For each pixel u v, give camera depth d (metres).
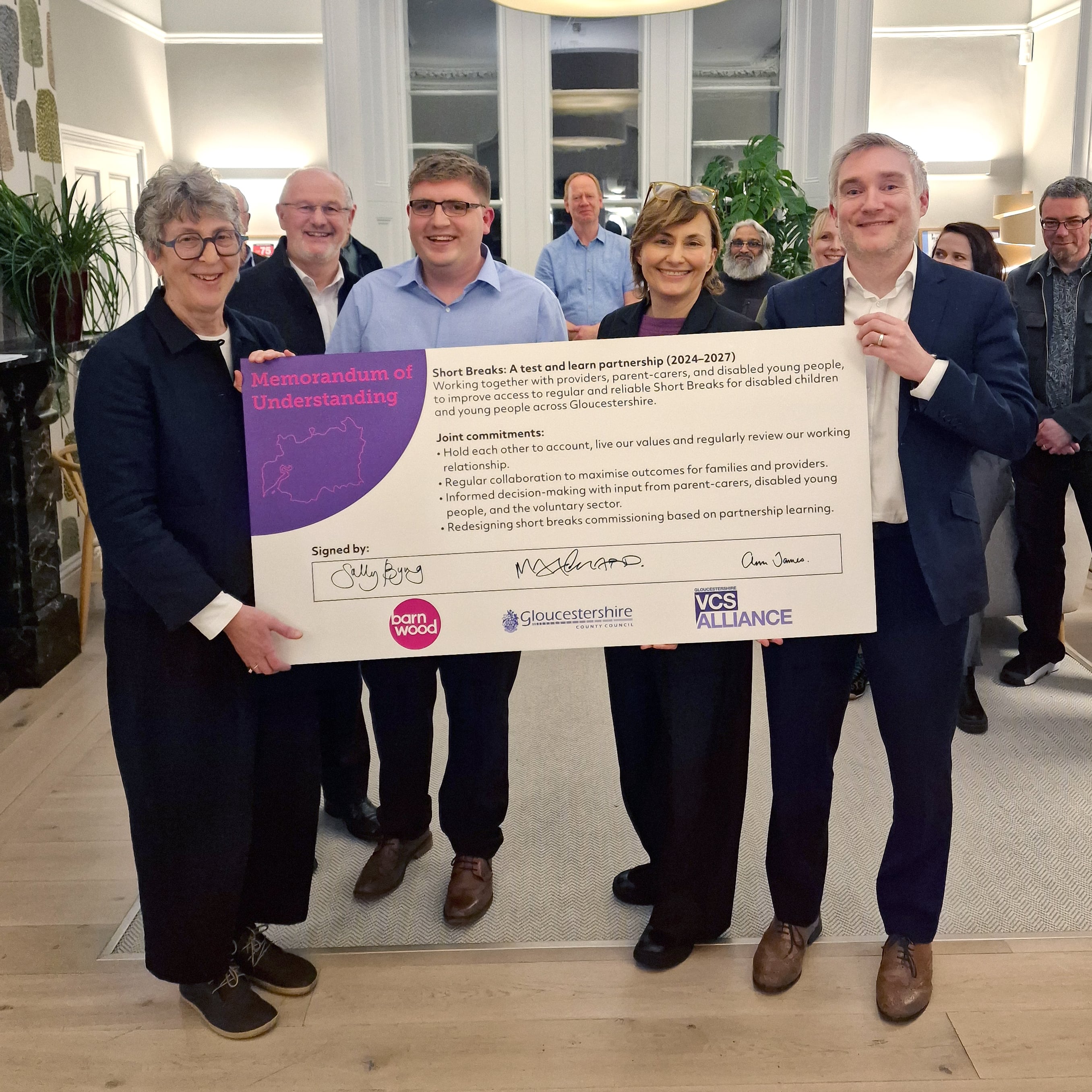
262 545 1.91
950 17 6.58
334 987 2.14
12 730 3.49
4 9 4.09
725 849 2.16
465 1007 2.07
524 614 1.96
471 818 2.37
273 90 6.74
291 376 1.88
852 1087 1.84
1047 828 2.74
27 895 2.51
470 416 1.91
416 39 5.79
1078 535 3.86
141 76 6.42
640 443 1.92
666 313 2.05
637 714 2.22
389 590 1.95
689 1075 1.88
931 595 1.84
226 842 1.93
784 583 1.94
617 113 5.93
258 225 6.84
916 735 1.94
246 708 1.94
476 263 2.25
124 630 1.87
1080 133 5.09
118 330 1.83
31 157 4.32
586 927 2.34
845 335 1.87
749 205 5.09
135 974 2.21
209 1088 1.87
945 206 6.81
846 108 5.66
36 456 3.90
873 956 2.21
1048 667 3.74
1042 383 3.46
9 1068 1.93
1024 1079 1.85
